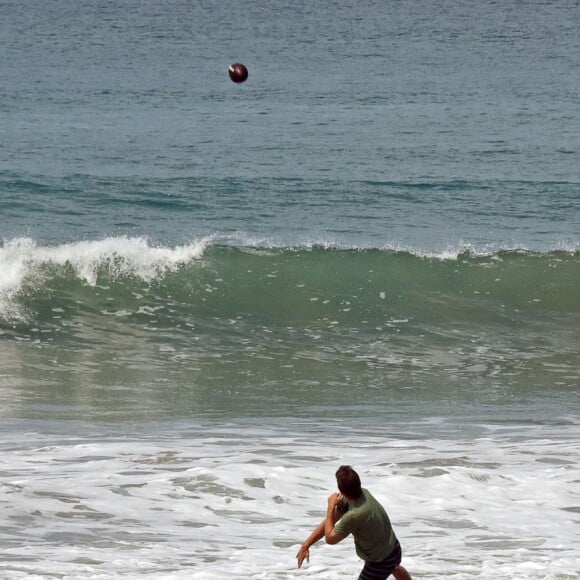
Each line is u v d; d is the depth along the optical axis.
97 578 31.00
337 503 29.33
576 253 98.75
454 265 95.81
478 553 35.12
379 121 183.88
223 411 61.53
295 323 85.38
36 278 88.06
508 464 47.91
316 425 57.69
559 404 64.88
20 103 199.38
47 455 48.53
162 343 79.38
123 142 158.25
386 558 29.05
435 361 76.88
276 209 118.31
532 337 83.62
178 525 38.56
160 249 92.62
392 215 117.25
